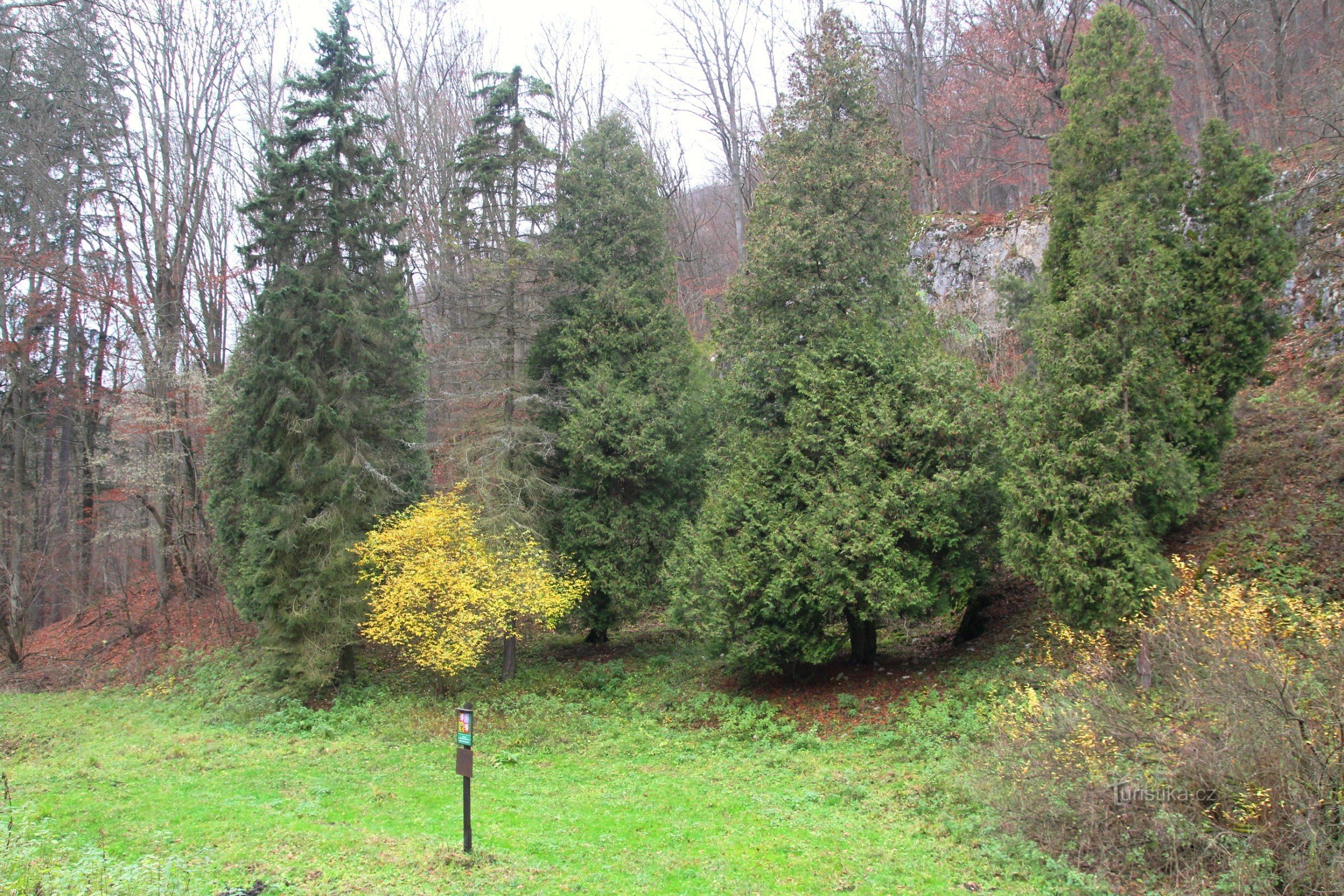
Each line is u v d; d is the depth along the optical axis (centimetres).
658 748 1277
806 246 1430
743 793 1022
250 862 765
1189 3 2023
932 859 772
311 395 1708
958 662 1375
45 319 2547
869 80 1514
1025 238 2077
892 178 1487
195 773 1166
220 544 2080
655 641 1978
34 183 2177
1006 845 785
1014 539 1206
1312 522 1195
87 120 2341
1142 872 711
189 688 1947
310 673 1606
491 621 1596
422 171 3039
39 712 1789
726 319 1562
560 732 1377
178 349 2364
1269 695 696
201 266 2717
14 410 2570
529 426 1778
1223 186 1321
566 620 1847
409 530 1551
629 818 931
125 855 781
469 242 1836
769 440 1466
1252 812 688
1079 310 1162
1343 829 647
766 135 1571
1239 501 1313
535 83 1823
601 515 1802
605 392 1777
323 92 1806
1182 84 2625
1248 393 1545
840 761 1131
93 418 2761
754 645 1358
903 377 1346
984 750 962
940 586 1330
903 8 2619
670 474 1788
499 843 839
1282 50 2062
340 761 1239
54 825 879
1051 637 1303
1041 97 2247
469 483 1742
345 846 821
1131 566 1095
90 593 2862
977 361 1941
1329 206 1625
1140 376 1123
